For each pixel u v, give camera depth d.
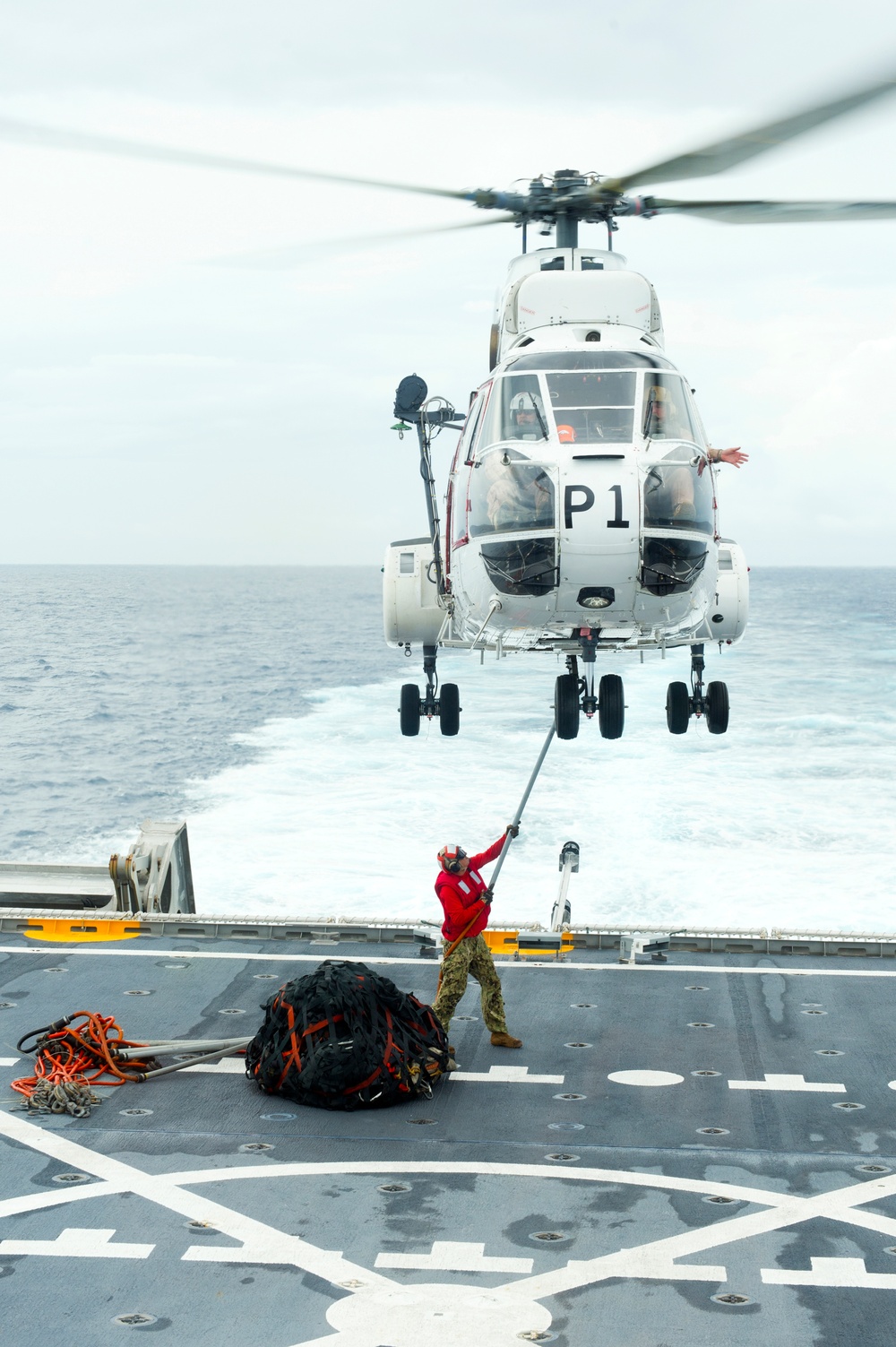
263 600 166.25
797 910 22.19
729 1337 5.59
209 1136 7.80
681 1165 7.36
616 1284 6.03
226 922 12.15
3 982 10.66
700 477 10.77
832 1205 6.84
